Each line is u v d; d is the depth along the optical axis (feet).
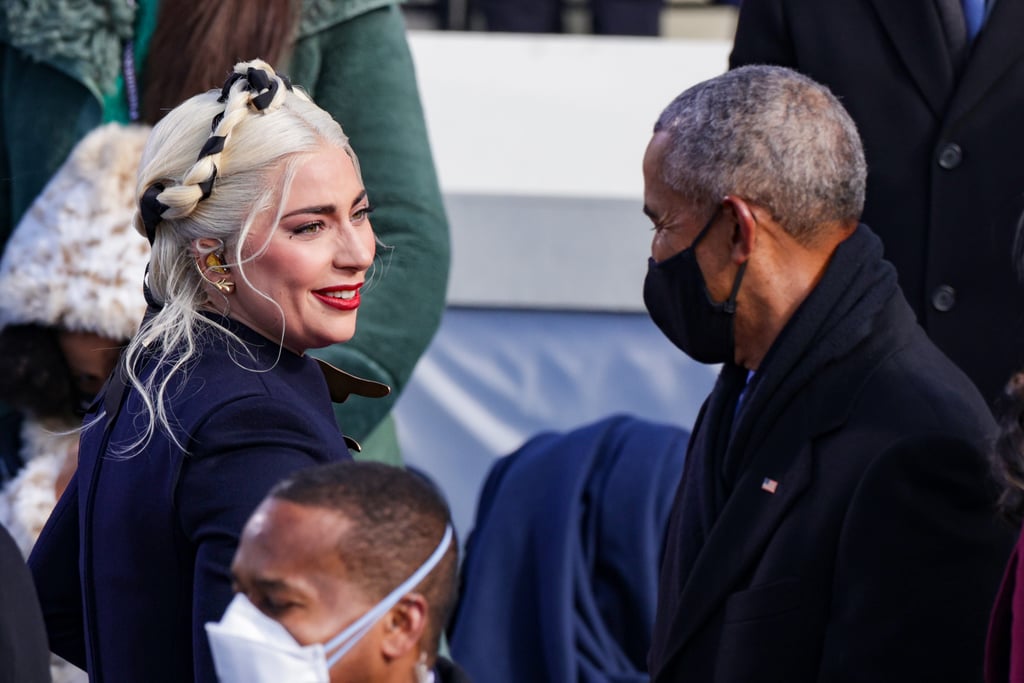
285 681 15.21
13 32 29.66
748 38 28.66
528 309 42.19
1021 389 17.57
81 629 21.77
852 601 18.81
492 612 35.09
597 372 42.22
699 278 20.71
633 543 35.45
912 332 20.38
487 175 43.11
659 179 20.84
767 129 20.11
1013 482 17.38
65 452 28.22
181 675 18.94
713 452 21.76
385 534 15.40
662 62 52.54
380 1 29.68
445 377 42.47
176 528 18.65
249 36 28.60
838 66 27.48
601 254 41.83
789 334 20.16
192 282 19.76
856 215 20.67
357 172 20.20
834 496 19.49
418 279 29.04
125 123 29.86
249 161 19.19
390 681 15.66
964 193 26.53
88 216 27.22
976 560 18.48
